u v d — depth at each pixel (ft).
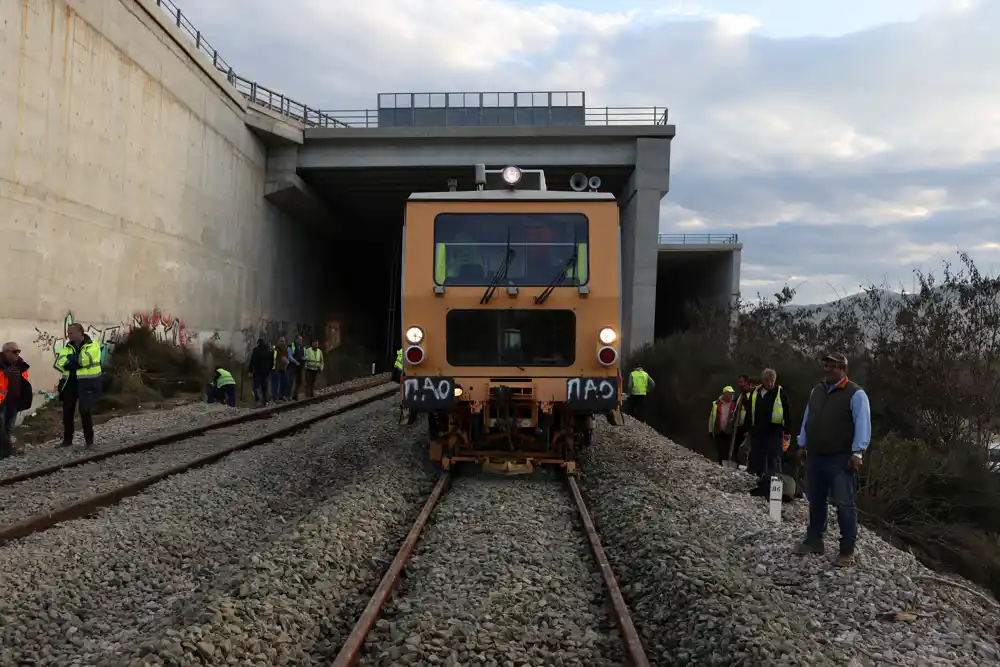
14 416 40.55
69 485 30.09
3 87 52.75
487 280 30.45
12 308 54.29
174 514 25.86
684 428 75.36
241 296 107.76
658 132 109.91
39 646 15.61
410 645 14.14
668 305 175.32
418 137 111.34
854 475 21.33
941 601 19.22
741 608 15.53
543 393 29.96
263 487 31.35
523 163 112.27
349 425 50.85
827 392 21.68
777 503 27.37
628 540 21.84
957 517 45.98
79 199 63.87
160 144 80.18
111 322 70.28
